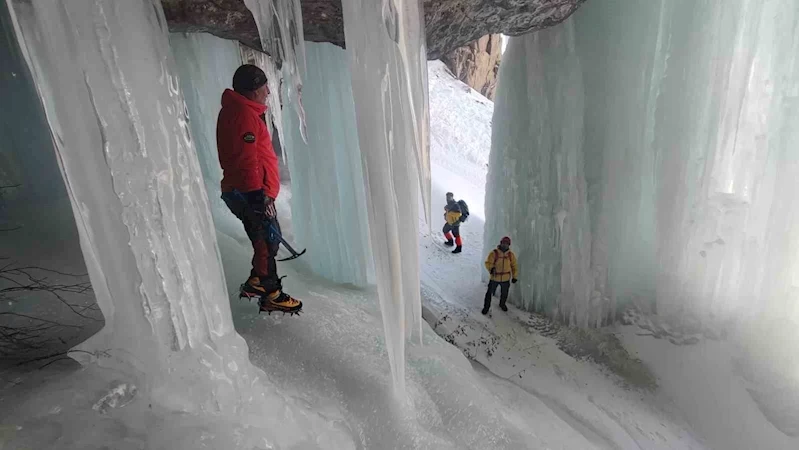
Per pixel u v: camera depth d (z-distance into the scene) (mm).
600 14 5301
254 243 3168
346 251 4855
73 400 1868
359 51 2732
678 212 5512
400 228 3303
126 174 1979
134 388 2006
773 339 5066
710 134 5191
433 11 3879
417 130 3418
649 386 5348
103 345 2107
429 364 3564
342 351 3244
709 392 5164
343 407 2828
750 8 4719
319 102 4480
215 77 6215
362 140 2844
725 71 4973
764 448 4648
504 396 4133
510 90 6207
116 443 1723
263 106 3092
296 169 4789
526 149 6262
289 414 2385
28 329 2334
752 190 5156
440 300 6598
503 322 6242
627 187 5746
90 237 2033
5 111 3941
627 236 6055
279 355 3049
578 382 5176
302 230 4980
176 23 3516
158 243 2098
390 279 2986
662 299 5875
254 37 3934
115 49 1889
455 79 17078
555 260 6250
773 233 4965
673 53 5160
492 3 4117
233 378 2273
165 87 2090
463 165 13172
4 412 1742
